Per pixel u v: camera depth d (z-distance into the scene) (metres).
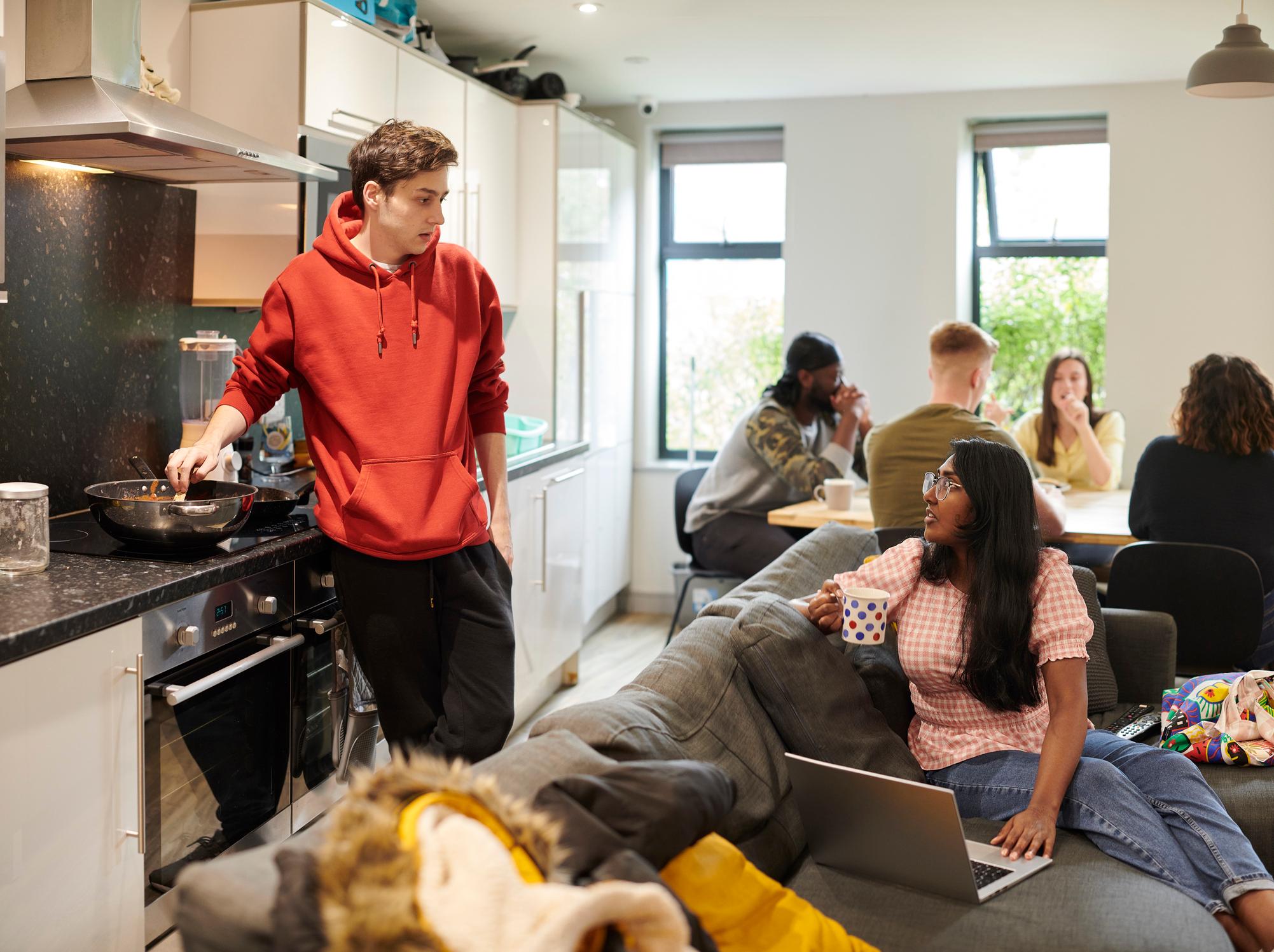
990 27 4.10
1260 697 2.42
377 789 1.21
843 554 2.83
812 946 1.53
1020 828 1.95
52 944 1.87
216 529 2.23
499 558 2.55
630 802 1.41
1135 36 4.23
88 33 2.39
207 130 2.50
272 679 2.45
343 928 1.05
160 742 2.09
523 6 3.88
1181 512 3.34
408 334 2.31
